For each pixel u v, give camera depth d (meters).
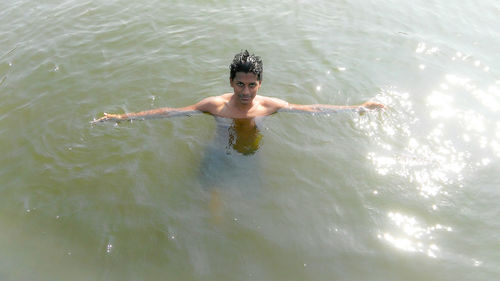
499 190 3.89
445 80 5.75
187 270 3.20
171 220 3.58
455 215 3.64
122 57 6.12
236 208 3.69
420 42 6.77
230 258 3.29
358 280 3.12
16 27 6.98
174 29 6.92
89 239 3.46
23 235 3.52
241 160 4.20
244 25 7.12
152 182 3.97
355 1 8.16
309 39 6.76
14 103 5.15
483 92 5.47
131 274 3.19
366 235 3.48
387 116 4.92
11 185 3.99
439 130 4.71
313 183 3.97
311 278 3.14
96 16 7.28
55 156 4.32
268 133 4.57
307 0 8.09
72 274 3.21
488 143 4.52
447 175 4.07
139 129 4.65
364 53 6.42
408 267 3.21
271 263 3.25
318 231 3.51
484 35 7.04
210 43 6.54
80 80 5.59
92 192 3.88
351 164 4.20
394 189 3.91
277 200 3.78
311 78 5.73
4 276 3.21
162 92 5.38
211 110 4.79
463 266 3.21
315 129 4.68
